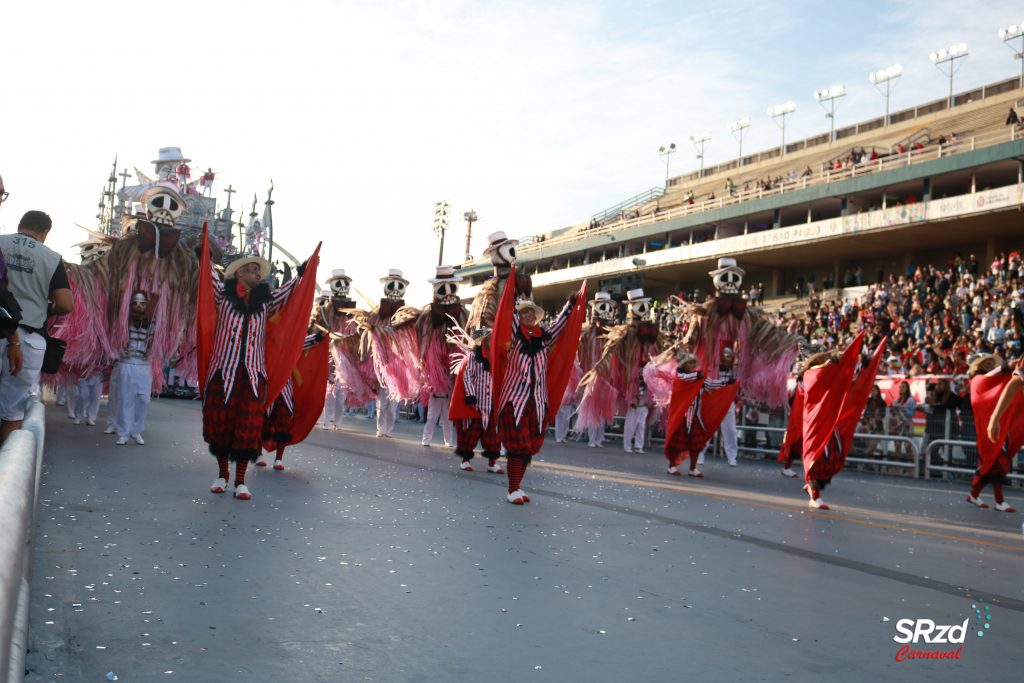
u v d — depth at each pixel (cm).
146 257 1166
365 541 573
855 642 392
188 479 827
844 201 4088
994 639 406
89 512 609
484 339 1085
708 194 5562
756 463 1678
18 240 604
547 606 431
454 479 1002
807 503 970
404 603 421
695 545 631
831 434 911
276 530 591
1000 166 3441
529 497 857
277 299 781
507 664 337
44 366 623
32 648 318
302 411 1009
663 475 1262
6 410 607
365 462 1134
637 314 1802
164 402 2756
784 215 4453
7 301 486
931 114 5025
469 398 1077
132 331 1139
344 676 312
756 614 436
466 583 471
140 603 389
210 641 343
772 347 1558
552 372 902
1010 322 2272
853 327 2878
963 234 3675
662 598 461
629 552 589
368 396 1841
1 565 150
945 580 546
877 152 4309
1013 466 1439
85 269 1141
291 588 436
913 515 909
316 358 1010
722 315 1570
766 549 631
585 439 2200
